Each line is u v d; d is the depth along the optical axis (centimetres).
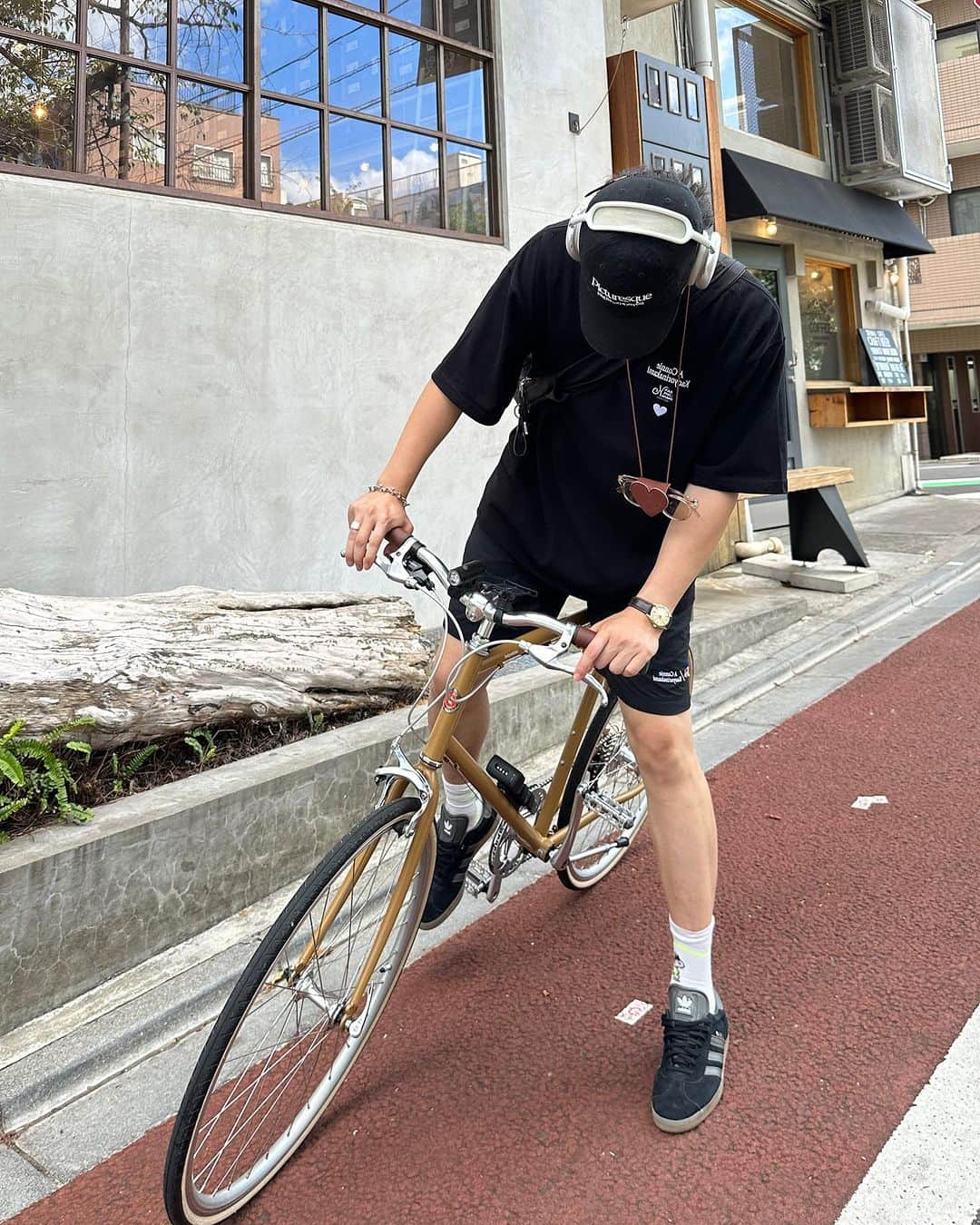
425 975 235
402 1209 161
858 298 1023
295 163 458
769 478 172
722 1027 186
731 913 254
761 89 911
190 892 248
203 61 421
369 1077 196
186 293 408
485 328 184
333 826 286
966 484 1297
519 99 557
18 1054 204
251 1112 168
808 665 502
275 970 161
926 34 1021
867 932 239
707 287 159
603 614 202
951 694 430
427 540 519
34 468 366
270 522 441
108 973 230
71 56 379
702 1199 158
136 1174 175
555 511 190
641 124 629
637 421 175
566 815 242
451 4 529
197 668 286
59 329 371
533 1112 183
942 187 1037
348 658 327
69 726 253
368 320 477
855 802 322
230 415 425
